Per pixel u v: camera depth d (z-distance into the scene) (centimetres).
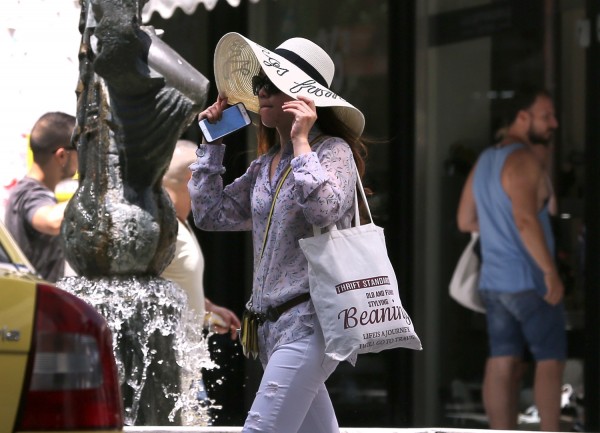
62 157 2494
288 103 1543
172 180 2302
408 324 1562
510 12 3095
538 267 3044
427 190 3188
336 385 3259
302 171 1516
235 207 1694
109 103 1988
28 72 2555
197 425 2062
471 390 3133
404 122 3191
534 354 3048
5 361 1208
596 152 2966
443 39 3180
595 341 2956
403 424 3188
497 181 3091
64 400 1228
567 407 3014
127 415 1964
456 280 3145
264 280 1583
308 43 1664
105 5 1914
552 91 3038
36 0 2558
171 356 1994
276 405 1549
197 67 3222
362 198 1600
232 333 2503
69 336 1241
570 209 3008
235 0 2452
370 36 3231
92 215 1975
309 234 1570
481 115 3133
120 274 1981
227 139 3200
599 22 2970
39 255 2478
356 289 1534
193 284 2272
